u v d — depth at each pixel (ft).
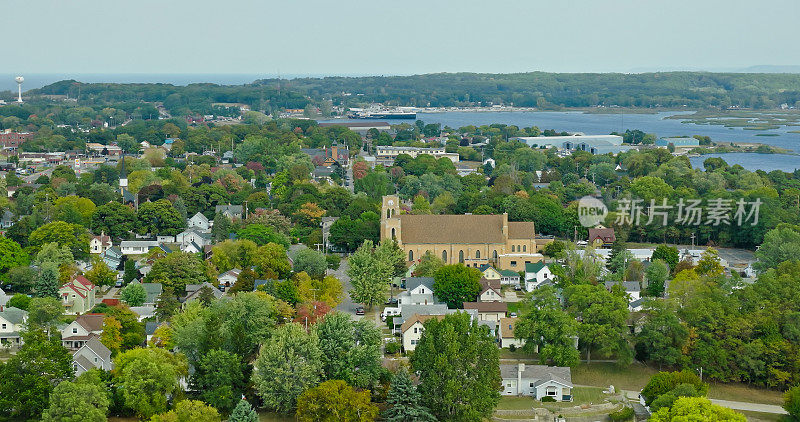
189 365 481.46
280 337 466.29
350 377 460.55
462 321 466.70
